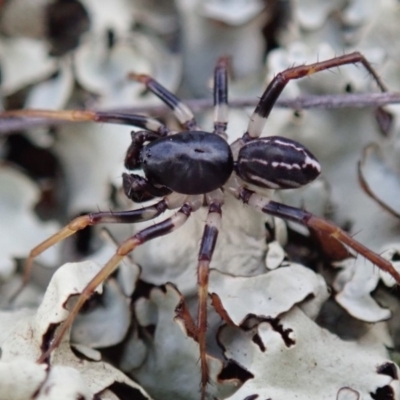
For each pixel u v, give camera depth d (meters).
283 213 0.06
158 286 0.06
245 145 0.06
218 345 0.06
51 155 0.07
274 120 0.06
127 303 0.06
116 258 0.06
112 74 0.07
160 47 0.07
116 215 0.06
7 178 0.06
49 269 0.06
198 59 0.07
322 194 0.06
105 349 0.06
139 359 0.06
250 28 0.07
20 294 0.06
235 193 0.06
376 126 0.06
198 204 0.06
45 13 0.07
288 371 0.06
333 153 0.06
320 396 0.06
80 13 0.07
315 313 0.06
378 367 0.06
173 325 0.06
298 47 0.06
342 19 0.07
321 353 0.06
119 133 0.06
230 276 0.06
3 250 0.06
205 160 0.06
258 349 0.06
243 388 0.06
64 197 0.07
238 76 0.07
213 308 0.06
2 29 0.07
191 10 0.07
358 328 0.06
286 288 0.06
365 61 0.06
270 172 0.06
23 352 0.06
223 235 0.06
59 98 0.06
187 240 0.06
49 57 0.07
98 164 0.06
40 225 0.06
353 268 0.06
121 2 0.07
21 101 0.07
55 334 0.06
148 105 0.07
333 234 0.06
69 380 0.05
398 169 0.06
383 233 0.06
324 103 0.06
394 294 0.06
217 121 0.06
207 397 0.06
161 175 0.06
